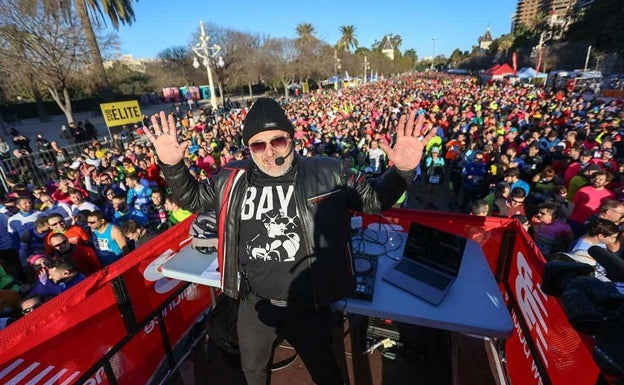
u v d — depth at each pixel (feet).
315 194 4.83
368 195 4.98
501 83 121.08
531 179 20.18
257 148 4.74
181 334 8.97
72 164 31.01
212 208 5.71
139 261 7.27
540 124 35.70
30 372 5.23
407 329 7.64
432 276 6.02
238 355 7.41
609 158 19.31
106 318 6.61
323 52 146.51
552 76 107.96
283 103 99.45
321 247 4.85
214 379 7.73
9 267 16.08
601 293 2.63
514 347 7.23
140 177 22.30
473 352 8.03
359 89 139.44
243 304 5.51
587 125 34.01
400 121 4.61
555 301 5.28
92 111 121.60
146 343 7.68
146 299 7.56
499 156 22.66
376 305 5.50
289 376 7.64
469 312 5.24
